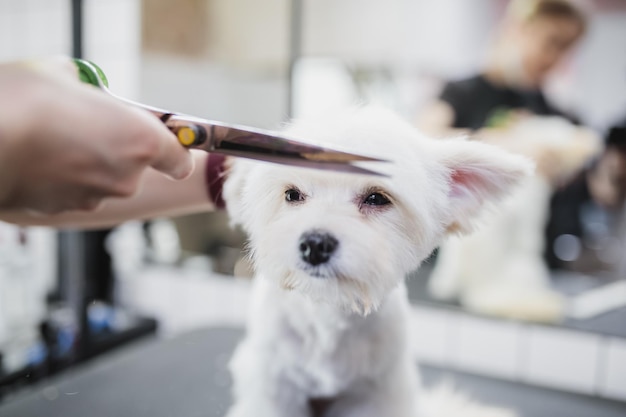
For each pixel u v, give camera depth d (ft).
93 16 5.68
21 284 4.48
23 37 6.08
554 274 4.58
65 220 2.27
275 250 1.85
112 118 1.12
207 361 3.92
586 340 4.53
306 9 5.03
